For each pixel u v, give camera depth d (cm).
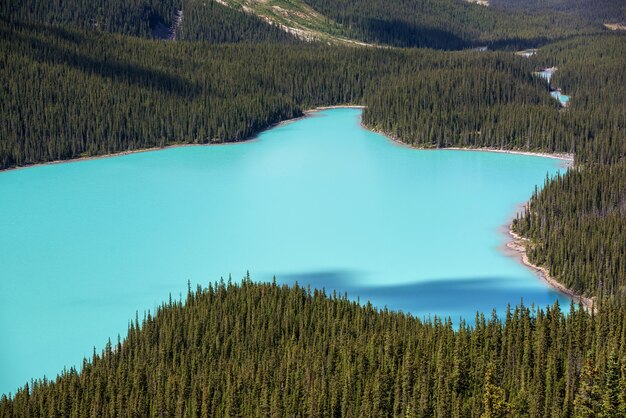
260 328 16238
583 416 13038
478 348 14938
